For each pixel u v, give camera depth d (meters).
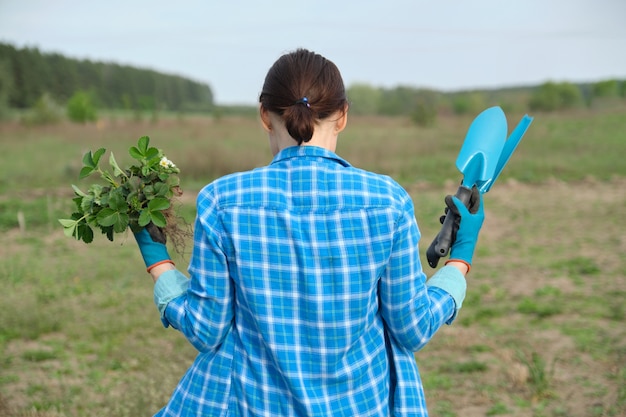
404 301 1.54
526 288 7.79
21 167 19.69
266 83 1.64
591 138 26.83
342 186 1.55
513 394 4.79
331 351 1.51
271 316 1.51
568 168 18.70
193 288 1.56
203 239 1.54
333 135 1.66
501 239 10.72
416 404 1.61
